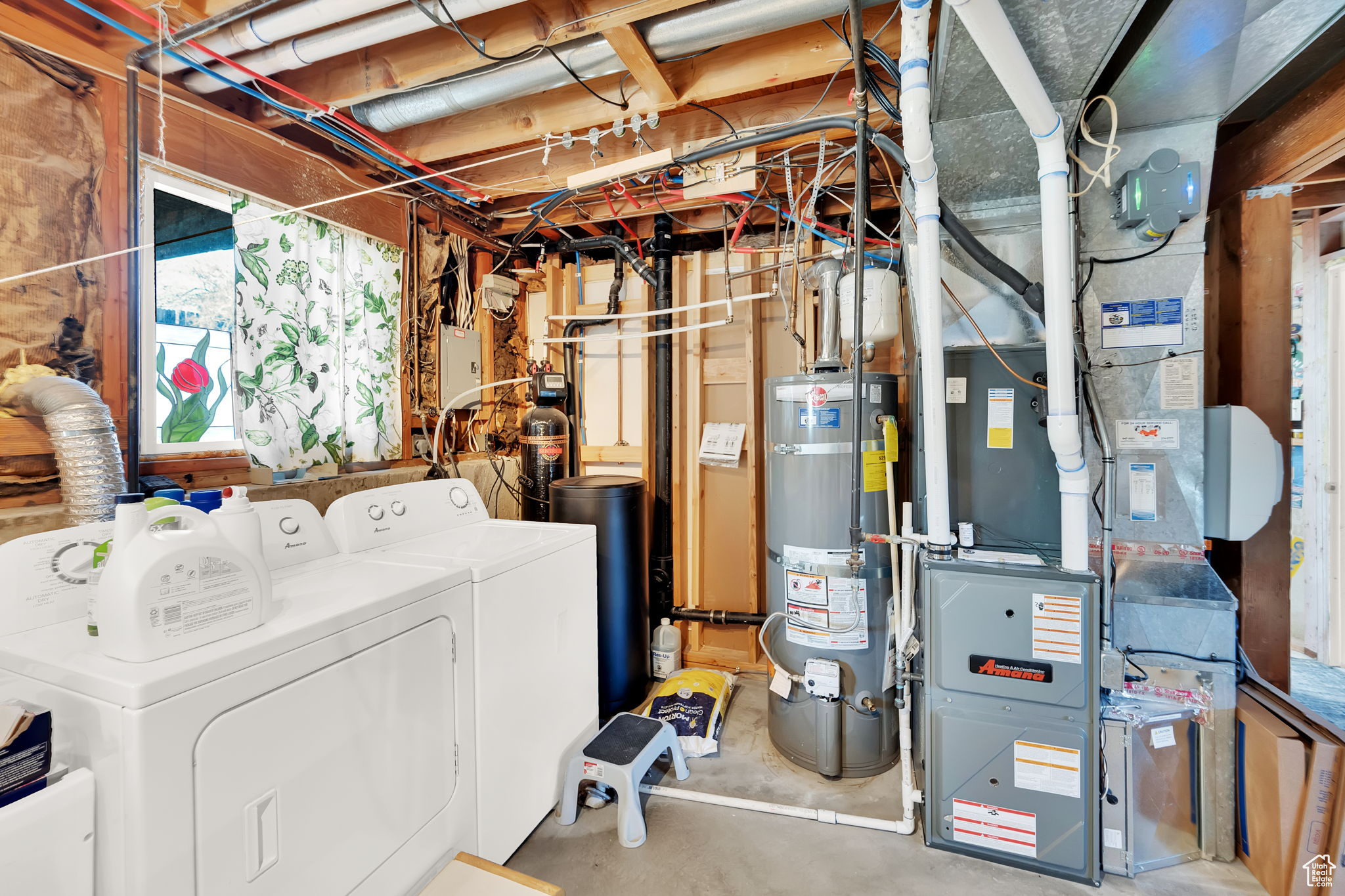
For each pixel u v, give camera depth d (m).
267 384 1.86
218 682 0.88
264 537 1.41
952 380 1.77
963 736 1.53
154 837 0.80
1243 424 1.58
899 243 2.19
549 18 1.42
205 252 1.72
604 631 2.31
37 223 1.34
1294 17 1.13
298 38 1.46
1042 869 1.47
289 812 0.99
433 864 1.29
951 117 1.50
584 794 1.82
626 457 3.00
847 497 1.86
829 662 1.85
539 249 2.88
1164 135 1.58
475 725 1.43
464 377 2.69
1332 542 2.70
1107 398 1.67
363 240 2.22
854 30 1.30
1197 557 1.60
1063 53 1.24
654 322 2.74
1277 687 1.88
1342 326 2.64
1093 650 1.41
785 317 2.65
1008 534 1.73
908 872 1.49
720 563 2.85
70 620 1.07
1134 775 1.47
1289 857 1.34
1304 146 1.66
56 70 1.37
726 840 1.61
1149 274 1.62
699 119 2.07
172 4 1.29
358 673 1.12
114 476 1.31
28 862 0.73
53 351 1.37
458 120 2.05
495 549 1.65
